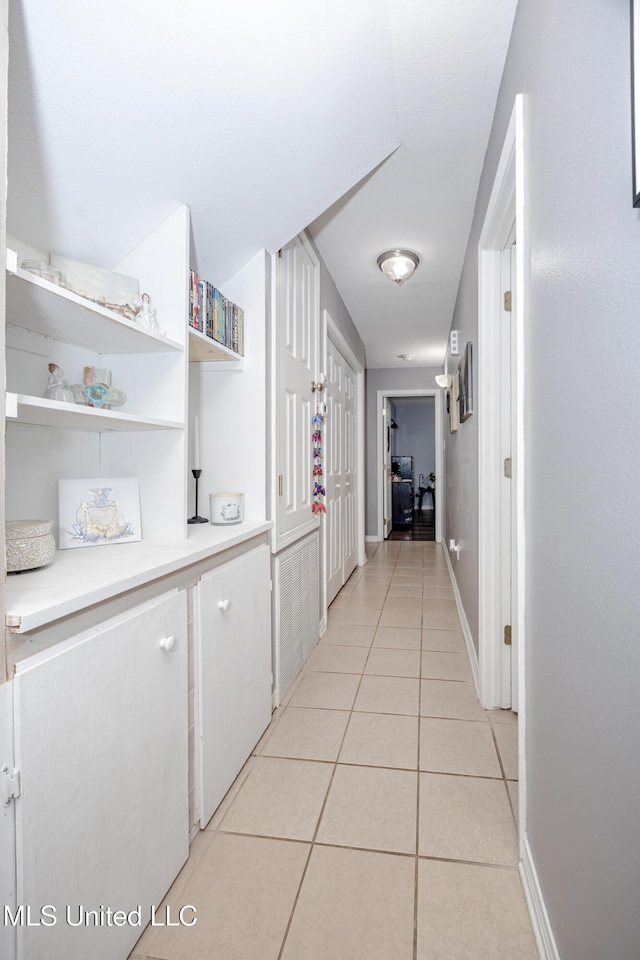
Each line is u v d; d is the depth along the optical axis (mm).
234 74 1244
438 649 2775
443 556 5715
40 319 1188
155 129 1217
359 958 1030
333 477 3748
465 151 2025
